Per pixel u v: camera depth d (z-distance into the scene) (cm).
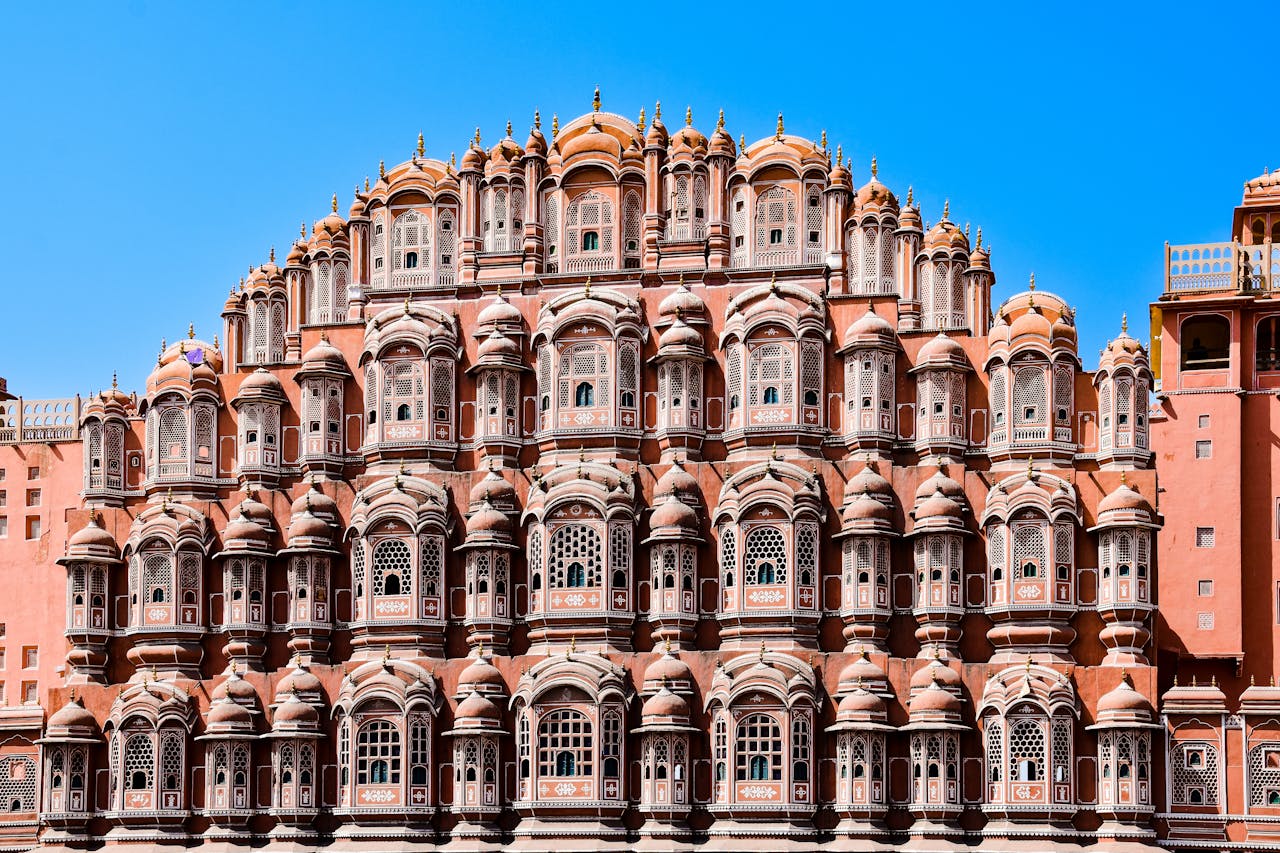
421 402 8831
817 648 8244
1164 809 7881
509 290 9019
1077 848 7750
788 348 8575
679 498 8412
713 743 8088
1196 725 7925
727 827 7975
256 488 8925
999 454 8350
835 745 8031
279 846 8312
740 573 8281
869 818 7888
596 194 9181
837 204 9144
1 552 10262
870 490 8269
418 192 9431
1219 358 9344
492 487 8588
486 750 8212
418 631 8488
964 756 7962
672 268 8906
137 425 9250
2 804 9012
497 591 8506
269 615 8781
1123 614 7994
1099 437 8325
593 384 8681
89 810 8650
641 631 8431
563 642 8375
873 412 8456
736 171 9219
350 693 8344
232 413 9138
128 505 9175
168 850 8438
